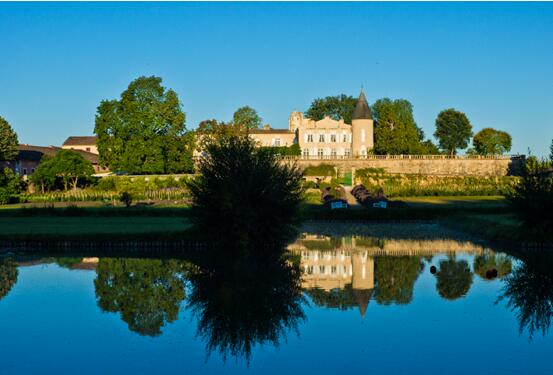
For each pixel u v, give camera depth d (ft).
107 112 325.01
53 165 280.31
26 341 67.56
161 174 328.49
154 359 61.67
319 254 126.41
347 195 284.61
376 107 487.20
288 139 441.27
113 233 135.64
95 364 60.29
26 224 161.38
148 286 94.94
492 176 348.38
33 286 95.04
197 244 132.46
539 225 132.87
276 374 57.47
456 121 464.24
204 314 78.13
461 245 139.74
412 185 311.47
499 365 59.36
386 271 106.63
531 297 86.63
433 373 57.31
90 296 88.07
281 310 79.77
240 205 125.29
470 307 81.20
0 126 315.37
